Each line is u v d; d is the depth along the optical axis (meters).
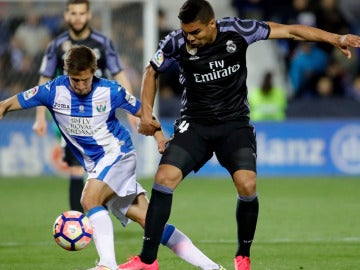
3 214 39.47
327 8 66.06
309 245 30.00
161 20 63.72
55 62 32.31
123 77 32.41
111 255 22.09
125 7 59.56
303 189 50.19
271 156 58.72
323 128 58.69
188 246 23.03
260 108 59.91
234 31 22.67
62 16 60.38
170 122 58.28
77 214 22.53
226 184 53.66
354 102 60.47
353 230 33.97
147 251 22.55
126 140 24.14
